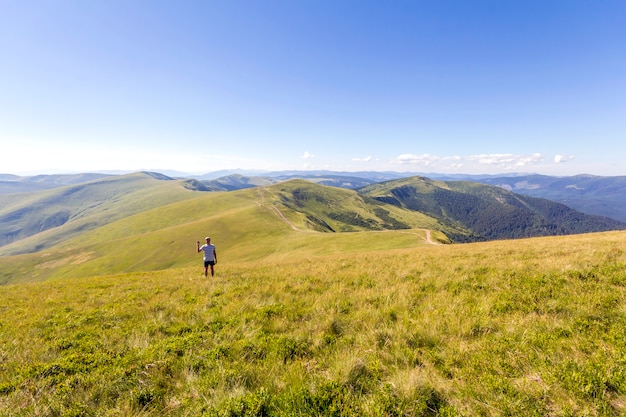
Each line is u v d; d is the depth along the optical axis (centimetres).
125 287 1574
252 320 864
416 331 683
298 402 470
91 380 590
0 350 774
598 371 462
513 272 1132
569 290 876
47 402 534
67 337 853
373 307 891
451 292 981
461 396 465
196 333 800
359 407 454
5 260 15375
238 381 548
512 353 555
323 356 632
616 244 1636
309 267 1859
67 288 1708
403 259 1961
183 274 2012
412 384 480
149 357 667
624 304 714
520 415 412
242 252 10962
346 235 10069
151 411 495
